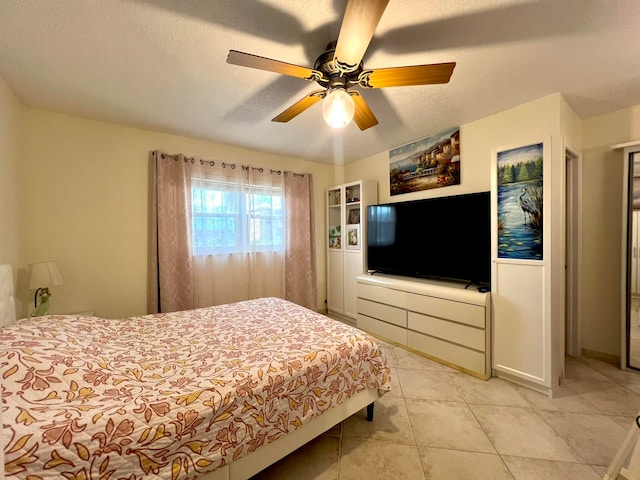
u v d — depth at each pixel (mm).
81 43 1483
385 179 3496
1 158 1812
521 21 1360
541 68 1760
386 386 1690
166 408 1009
